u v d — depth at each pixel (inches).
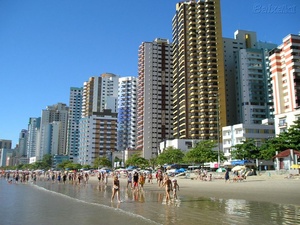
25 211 909.8
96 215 806.5
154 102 7421.3
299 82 4889.3
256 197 1191.6
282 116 3732.8
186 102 6235.2
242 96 6491.1
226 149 4837.6
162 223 672.4
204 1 6653.5
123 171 4244.6
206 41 6407.5
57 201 1203.9
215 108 5974.4
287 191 1366.9
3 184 2871.6
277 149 2743.6
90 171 5275.6
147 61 7642.7
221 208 897.5
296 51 4987.7
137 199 1214.3
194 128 5974.4
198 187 1800.0
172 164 4160.9
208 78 6210.6
